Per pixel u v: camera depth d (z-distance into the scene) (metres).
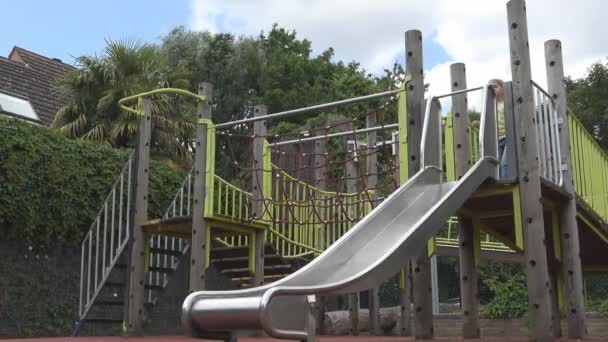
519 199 5.09
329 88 22.95
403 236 3.87
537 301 4.89
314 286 3.08
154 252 7.86
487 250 8.90
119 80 12.41
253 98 22.42
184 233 7.62
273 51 25.22
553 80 6.16
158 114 12.54
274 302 2.85
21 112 11.89
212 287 10.23
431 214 4.16
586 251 7.68
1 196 8.09
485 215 5.70
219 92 22.41
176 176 10.25
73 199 8.91
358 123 16.47
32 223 8.41
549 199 5.85
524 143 5.12
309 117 21.33
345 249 3.84
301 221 8.01
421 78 5.50
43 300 8.55
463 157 5.49
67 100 12.69
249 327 2.88
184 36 23.22
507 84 5.27
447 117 6.38
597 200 7.07
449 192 4.48
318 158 9.12
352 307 8.84
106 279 7.86
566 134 6.05
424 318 5.23
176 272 9.83
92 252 9.09
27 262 8.45
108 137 11.80
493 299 11.49
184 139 13.34
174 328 9.72
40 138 8.63
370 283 3.47
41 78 14.59
